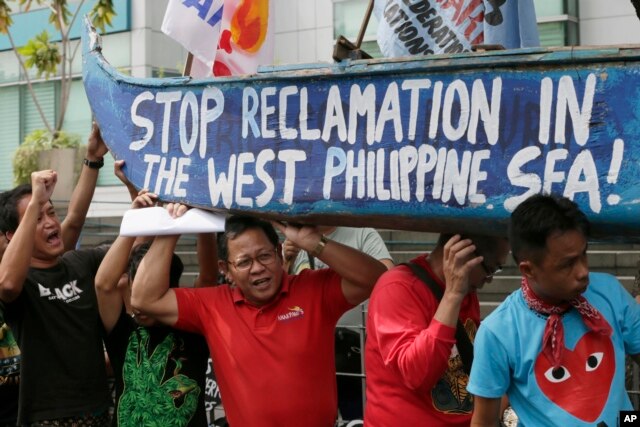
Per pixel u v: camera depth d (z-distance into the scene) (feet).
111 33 45.78
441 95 10.57
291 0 42.01
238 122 11.92
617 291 9.97
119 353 13.93
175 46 46.29
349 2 40.60
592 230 9.96
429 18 13.34
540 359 9.57
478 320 11.68
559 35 36.35
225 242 12.55
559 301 9.56
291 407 12.28
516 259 9.51
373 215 11.04
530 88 10.09
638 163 9.61
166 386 13.16
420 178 10.71
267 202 11.71
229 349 12.55
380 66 10.84
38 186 13.92
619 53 9.62
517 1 13.28
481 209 10.38
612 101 9.72
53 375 14.15
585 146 9.85
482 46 10.88
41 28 47.96
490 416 9.88
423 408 11.02
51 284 14.38
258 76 11.67
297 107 11.48
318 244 12.17
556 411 9.53
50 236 14.43
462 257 10.52
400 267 11.44
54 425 14.02
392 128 10.87
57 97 47.39
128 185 13.88
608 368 9.59
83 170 15.14
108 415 14.70
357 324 18.30
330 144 11.28
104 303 13.67
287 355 12.37
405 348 10.65
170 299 12.80
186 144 12.32
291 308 12.58
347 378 17.48
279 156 11.62
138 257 13.76
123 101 12.87
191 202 12.30
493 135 10.30
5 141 49.08
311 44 41.65
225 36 13.70
